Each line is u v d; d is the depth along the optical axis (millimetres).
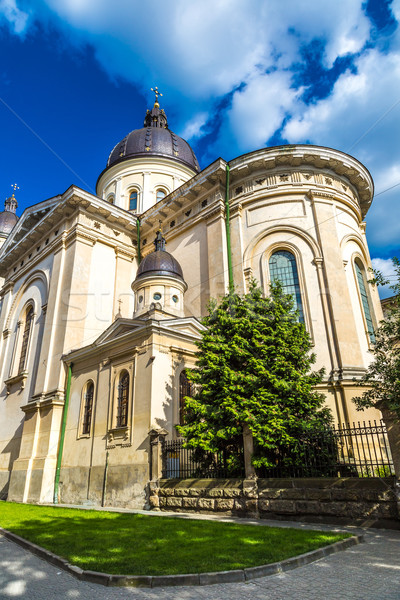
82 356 20250
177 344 17266
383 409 9508
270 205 21531
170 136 37062
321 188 21453
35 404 21406
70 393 20609
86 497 16922
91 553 7094
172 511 13023
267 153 21891
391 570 5891
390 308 10016
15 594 5426
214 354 13094
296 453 11469
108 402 17562
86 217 25469
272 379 12047
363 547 7359
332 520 9734
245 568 5863
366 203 24609
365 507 9344
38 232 27969
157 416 15398
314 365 18047
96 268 25016
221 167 22547
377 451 16109
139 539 8102
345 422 16438
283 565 6125
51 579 6062
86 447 18031
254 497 11117
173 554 6762
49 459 19500
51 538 8656
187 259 23906
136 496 14516
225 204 22609
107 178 36188
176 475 14469
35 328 25719
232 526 9258
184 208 25250
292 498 10500
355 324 18953
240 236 21625
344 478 9883
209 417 12453
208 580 5605
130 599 5062
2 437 25031
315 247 20109
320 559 6633
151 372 15891
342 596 4953
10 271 32094
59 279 24297
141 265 22531
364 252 22781
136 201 33875
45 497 18812
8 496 20781
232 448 12750
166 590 5383
